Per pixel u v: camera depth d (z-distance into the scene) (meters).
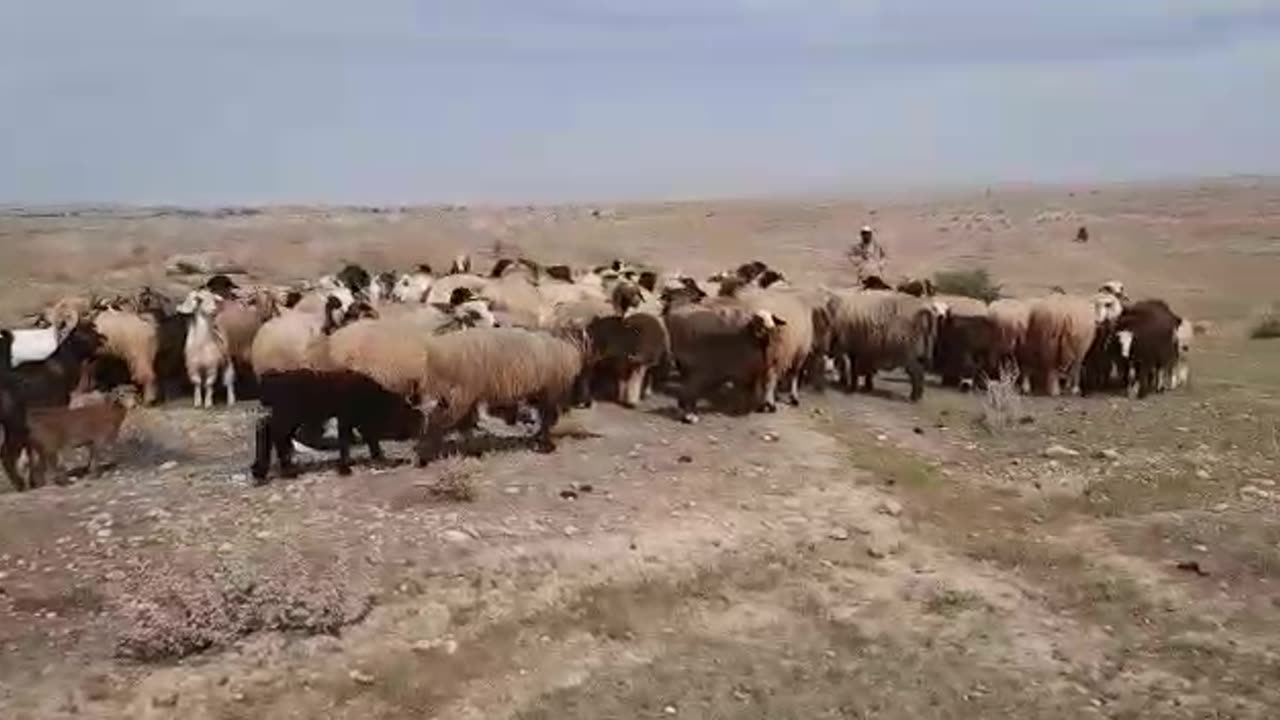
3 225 71.38
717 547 10.75
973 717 7.78
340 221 79.06
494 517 10.90
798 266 47.31
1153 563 10.66
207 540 10.05
